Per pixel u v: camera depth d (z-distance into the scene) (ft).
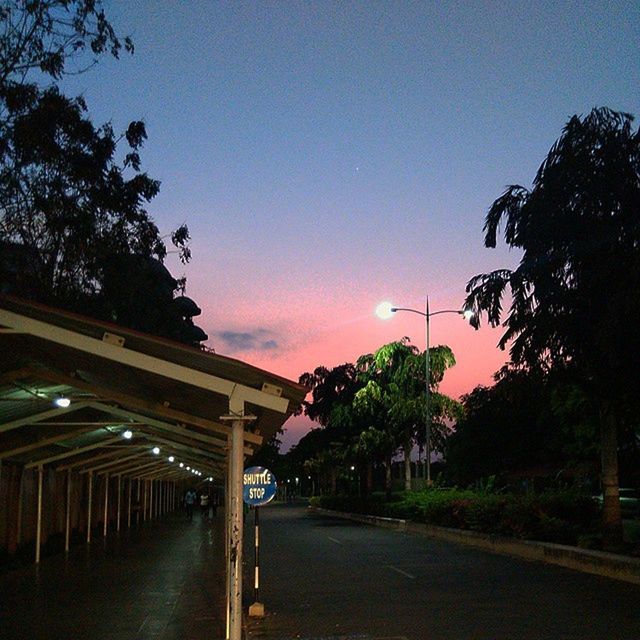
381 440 175.42
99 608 48.39
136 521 145.07
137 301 104.78
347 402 200.95
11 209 88.53
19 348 40.40
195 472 140.15
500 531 88.33
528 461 169.68
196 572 66.90
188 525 142.61
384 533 120.57
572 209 65.72
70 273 93.86
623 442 88.79
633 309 58.08
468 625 41.22
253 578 62.39
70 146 89.04
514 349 69.77
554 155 67.21
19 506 74.43
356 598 51.29
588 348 65.46
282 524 151.94
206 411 46.26
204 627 42.22
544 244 67.31
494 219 71.92
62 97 85.81
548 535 78.23
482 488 138.51
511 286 69.87
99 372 40.65
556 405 80.53
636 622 41.45
